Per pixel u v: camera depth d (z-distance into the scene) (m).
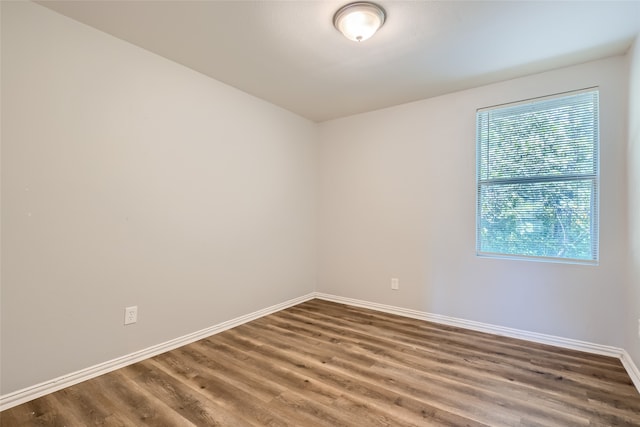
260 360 2.35
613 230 2.40
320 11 1.91
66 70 1.98
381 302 3.60
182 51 2.40
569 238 2.61
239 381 2.04
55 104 1.93
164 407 1.77
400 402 1.82
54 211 1.93
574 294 2.56
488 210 2.98
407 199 3.43
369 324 3.14
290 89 3.10
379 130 3.63
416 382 2.04
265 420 1.66
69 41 1.99
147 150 2.39
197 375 2.12
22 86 1.81
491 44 2.26
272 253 3.53
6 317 1.76
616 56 2.40
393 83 2.93
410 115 3.42
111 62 2.19
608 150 2.42
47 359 1.90
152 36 2.20
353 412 1.73
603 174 2.44
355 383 2.02
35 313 1.86
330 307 3.73
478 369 2.21
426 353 2.47
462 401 1.83
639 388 1.93
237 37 2.20
